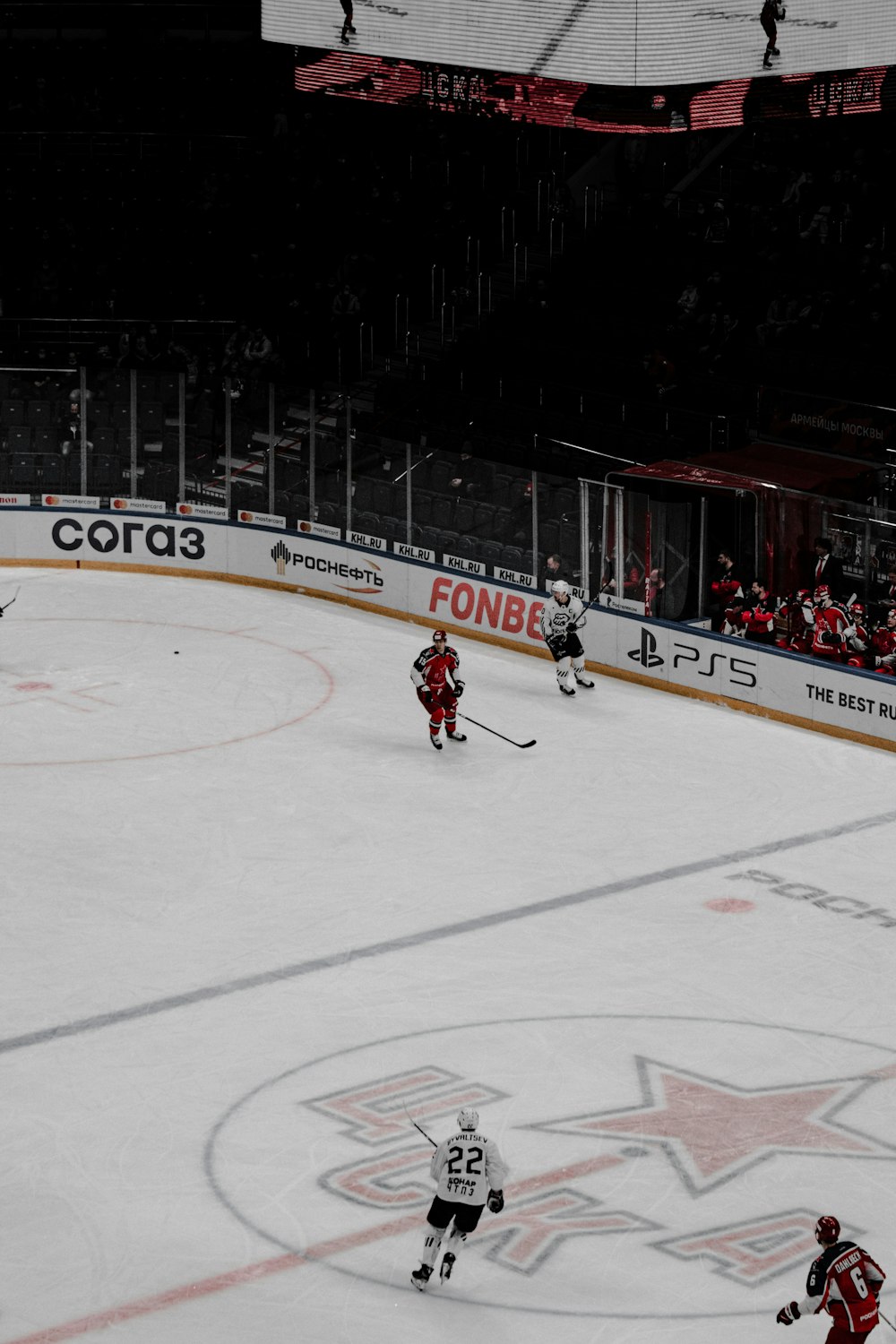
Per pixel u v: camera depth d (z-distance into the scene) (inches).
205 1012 1179.9
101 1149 999.6
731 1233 920.3
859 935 1326.3
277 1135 1015.0
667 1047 1136.8
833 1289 773.9
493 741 1803.6
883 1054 1131.3
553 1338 828.0
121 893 1385.3
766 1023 1173.1
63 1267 879.7
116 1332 825.5
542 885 1417.3
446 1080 1085.1
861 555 1904.5
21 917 1337.4
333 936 1307.8
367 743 1782.7
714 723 1876.2
